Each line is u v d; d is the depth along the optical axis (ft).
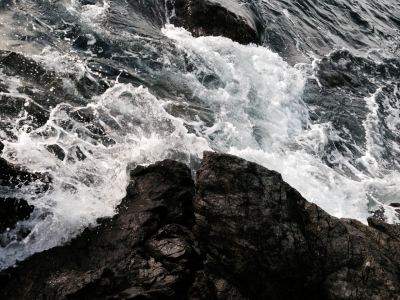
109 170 15.65
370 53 38.68
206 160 13.55
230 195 12.89
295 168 21.56
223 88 24.53
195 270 12.83
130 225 13.47
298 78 29.68
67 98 18.33
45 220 13.19
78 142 16.26
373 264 12.69
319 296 12.64
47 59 19.93
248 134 22.17
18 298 11.25
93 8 25.71
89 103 18.58
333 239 13.04
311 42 36.17
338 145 25.64
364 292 12.28
